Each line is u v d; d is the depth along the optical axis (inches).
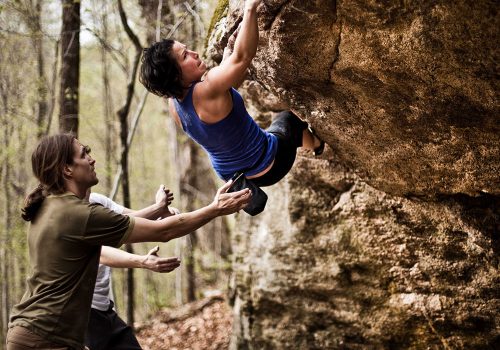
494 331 189.8
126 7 335.6
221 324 380.5
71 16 266.7
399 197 193.0
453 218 179.8
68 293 119.4
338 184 215.6
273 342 259.3
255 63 155.9
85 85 525.0
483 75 121.9
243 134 135.0
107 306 174.7
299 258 241.8
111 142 559.2
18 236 425.4
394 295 213.9
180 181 518.9
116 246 121.2
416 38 121.2
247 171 139.3
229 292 315.9
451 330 200.1
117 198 603.5
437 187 169.0
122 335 176.7
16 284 571.2
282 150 146.0
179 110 136.1
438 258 194.7
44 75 378.9
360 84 141.1
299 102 158.2
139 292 671.8
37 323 117.3
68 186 125.6
